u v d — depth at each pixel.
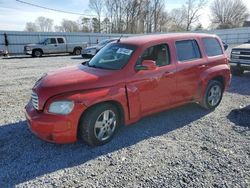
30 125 3.59
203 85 5.03
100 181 2.91
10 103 6.00
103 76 3.74
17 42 24.50
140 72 4.04
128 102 3.89
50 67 13.05
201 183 2.86
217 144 3.83
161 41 4.42
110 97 3.66
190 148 3.70
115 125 3.92
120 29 63.72
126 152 3.59
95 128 3.64
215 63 5.29
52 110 3.40
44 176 3.01
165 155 3.50
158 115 5.06
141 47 4.15
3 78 9.47
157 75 4.23
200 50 5.05
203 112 5.27
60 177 2.99
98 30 63.44
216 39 5.54
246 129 4.40
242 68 9.16
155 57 4.32
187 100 4.90
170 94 4.52
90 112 3.56
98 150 3.65
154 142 3.90
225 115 5.11
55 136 3.38
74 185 2.84
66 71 4.07
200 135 4.16
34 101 3.66
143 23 65.44
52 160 3.37
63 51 22.67
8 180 2.92
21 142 3.89
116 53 4.32
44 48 21.39
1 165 3.24
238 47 9.23
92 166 3.23
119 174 3.05
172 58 4.51
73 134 3.46
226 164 3.26
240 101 6.11
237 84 8.15
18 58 19.62
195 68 4.84
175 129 4.41
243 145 3.80
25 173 3.07
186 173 3.06
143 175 3.03
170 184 2.85
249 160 3.36
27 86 7.98
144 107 4.18
